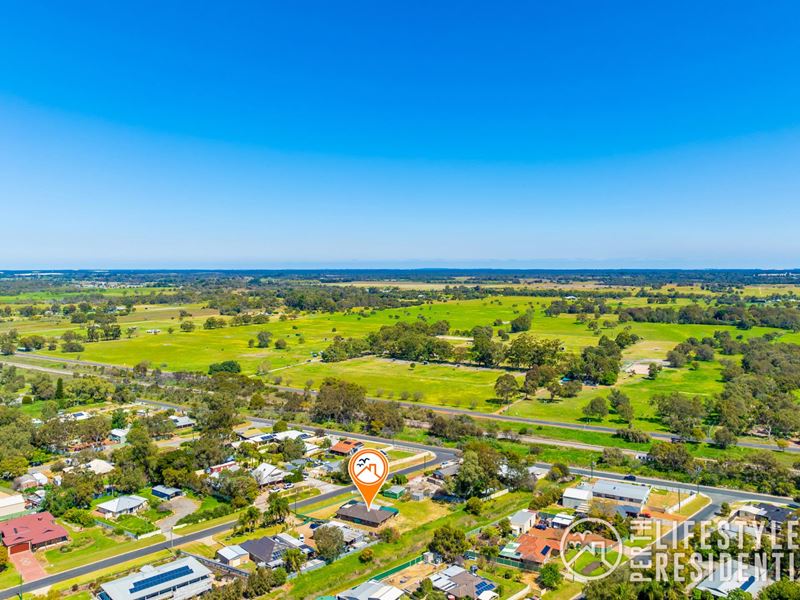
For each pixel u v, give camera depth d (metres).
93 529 121.81
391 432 189.75
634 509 128.25
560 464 151.00
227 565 105.19
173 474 142.88
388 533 115.44
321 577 101.75
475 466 138.00
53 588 97.31
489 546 111.69
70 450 173.00
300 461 162.12
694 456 167.25
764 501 135.00
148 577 97.19
